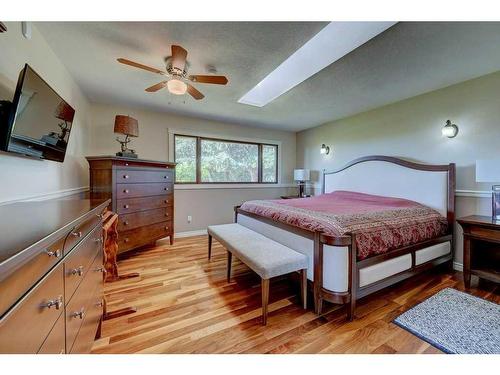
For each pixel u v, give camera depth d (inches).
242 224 125.4
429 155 120.0
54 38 73.6
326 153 186.7
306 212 90.7
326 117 167.5
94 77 103.1
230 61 87.0
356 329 64.5
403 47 78.4
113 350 55.8
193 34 71.1
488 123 99.6
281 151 214.7
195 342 59.0
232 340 59.7
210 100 132.0
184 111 154.6
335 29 74.5
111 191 107.0
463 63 89.5
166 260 118.3
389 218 87.5
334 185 171.8
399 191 128.0
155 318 69.2
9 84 55.9
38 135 60.7
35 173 68.6
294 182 222.1
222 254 128.0
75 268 38.4
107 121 140.9
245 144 199.2
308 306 76.5
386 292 86.2
